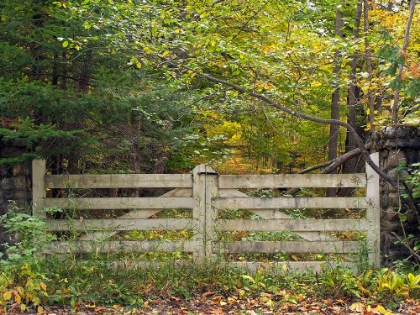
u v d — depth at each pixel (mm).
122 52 8555
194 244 6855
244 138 15445
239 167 15727
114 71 7648
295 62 9062
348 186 6945
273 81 9328
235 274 6539
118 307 5574
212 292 6105
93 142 6867
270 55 8906
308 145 15992
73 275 6094
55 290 5727
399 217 6547
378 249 6879
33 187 6762
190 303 5797
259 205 6906
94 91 7238
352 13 13898
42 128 6172
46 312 5301
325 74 9516
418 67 6543
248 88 9188
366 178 6961
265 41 10320
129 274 6305
